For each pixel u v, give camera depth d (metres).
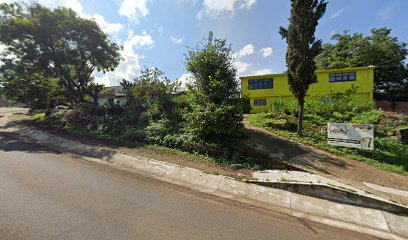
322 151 7.88
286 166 6.57
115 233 3.17
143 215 3.80
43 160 7.26
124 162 7.25
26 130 13.68
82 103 18.47
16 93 19.69
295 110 12.55
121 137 10.41
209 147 7.68
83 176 5.77
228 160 7.06
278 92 21.41
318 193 4.97
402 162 7.08
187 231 3.36
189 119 8.58
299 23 8.88
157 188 5.19
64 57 16.48
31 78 19.42
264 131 10.26
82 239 2.98
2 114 26.05
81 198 4.36
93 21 17.23
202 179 5.80
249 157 7.20
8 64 16.58
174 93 13.56
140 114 13.02
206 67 9.37
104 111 15.04
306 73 8.98
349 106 11.73
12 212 3.68
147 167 6.73
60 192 4.61
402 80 24.88
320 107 11.95
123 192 4.81
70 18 16.20
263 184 5.42
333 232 3.66
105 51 18.84
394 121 10.33
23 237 2.99
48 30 15.54
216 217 3.91
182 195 4.85
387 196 4.75
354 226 3.91
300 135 9.43
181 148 8.33
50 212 3.72
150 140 9.35
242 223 3.75
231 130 7.68
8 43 15.44
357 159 7.19
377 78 25.27
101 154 8.15
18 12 15.74
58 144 9.98
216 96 8.65
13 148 9.08
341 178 5.72
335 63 24.34
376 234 3.69
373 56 23.44
